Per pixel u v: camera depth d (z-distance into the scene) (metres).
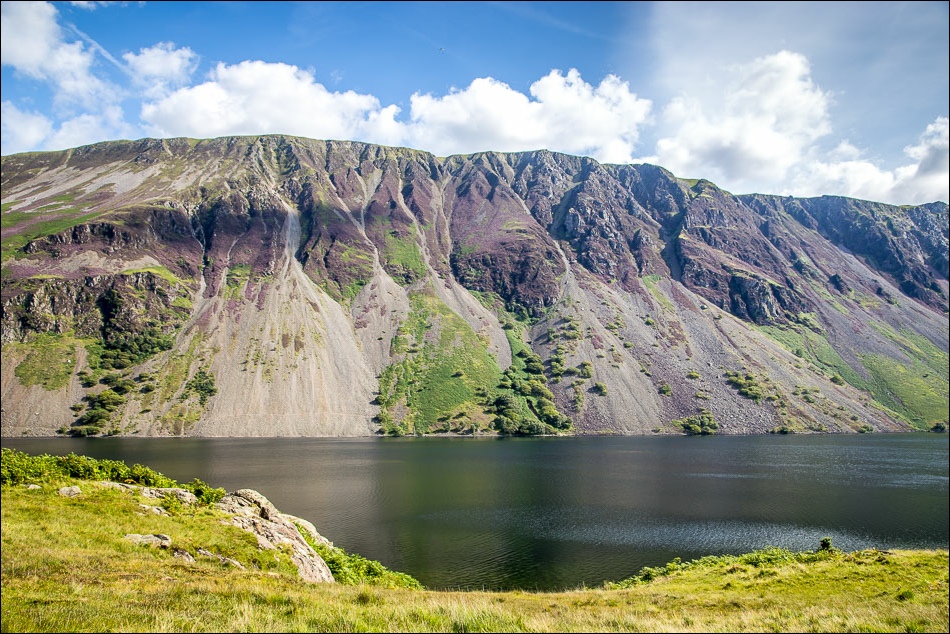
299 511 74.44
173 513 32.66
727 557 46.28
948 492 90.44
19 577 18.75
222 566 26.16
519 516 72.44
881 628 18.83
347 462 120.62
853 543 60.97
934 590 29.52
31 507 28.86
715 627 18.45
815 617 20.64
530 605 24.00
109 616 14.02
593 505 79.44
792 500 83.38
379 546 58.97
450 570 51.16
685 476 104.81
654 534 64.12
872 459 132.00
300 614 15.77
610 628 16.83
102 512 30.02
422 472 107.69
